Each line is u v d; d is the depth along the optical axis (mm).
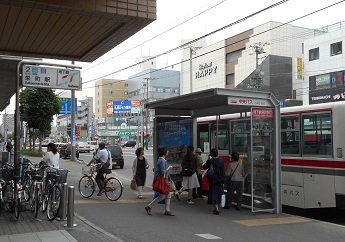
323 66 43250
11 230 7699
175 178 13352
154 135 13328
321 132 10109
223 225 8953
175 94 91812
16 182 8977
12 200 9094
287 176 10992
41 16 8547
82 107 83750
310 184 10281
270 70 50906
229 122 13320
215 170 10398
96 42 10742
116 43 10719
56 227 8008
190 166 11992
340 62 41281
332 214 11484
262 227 8812
